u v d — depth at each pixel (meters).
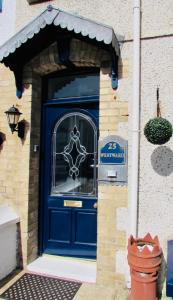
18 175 4.15
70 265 4.09
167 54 3.55
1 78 4.34
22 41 3.52
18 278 3.81
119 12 3.78
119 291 3.50
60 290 3.52
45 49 4.03
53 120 4.39
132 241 3.29
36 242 4.32
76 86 4.31
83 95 4.26
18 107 4.20
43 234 4.38
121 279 3.60
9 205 4.18
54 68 4.19
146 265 3.06
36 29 3.46
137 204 3.56
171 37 3.55
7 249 3.91
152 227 3.51
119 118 3.70
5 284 3.65
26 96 4.16
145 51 3.63
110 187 3.68
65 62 3.98
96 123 4.17
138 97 3.57
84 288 3.57
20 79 4.15
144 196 3.56
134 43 3.60
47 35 3.73
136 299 3.11
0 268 3.77
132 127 3.61
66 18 3.37
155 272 3.09
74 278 3.81
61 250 4.29
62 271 3.92
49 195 4.37
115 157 3.67
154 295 3.12
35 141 4.26
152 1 3.63
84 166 4.23
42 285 3.63
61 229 4.31
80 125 4.27
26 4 4.27
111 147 3.69
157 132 3.20
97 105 4.17
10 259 3.97
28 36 3.49
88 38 3.54
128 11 3.74
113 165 3.68
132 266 3.15
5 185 4.21
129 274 3.55
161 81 3.55
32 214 4.20
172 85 3.51
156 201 3.51
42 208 4.38
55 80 4.42
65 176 4.32
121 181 3.64
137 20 3.60
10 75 4.29
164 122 3.22
